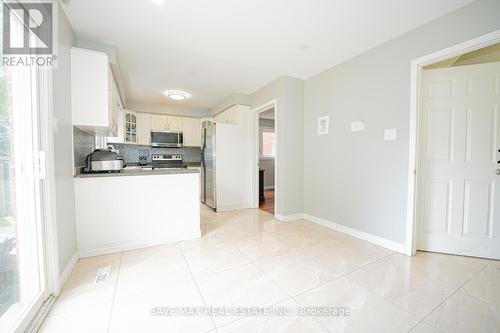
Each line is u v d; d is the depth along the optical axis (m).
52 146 1.46
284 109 3.24
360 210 2.59
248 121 4.23
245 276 1.74
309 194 3.36
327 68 2.99
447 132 2.08
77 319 1.27
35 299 1.29
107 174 2.12
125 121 4.46
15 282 1.28
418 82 2.04
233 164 4.10
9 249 1.26
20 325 1.11
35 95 1.36
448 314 1.30
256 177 4.28
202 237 2.62
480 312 1.32
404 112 2.13
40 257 1.37
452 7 1.74
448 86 2.06
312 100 3.26
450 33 1.80
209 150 4.24
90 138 2.79
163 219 2.39
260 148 6.58
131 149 5.09
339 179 2.85
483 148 1.98
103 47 2.31
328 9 1.79
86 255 2.05
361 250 2.24
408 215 2.11
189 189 2.52
